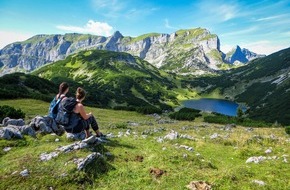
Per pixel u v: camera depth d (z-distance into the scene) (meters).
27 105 59.53
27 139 14.50
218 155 16.30
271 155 15.84
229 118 64.81
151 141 17.81
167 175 10.50
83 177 9.70
